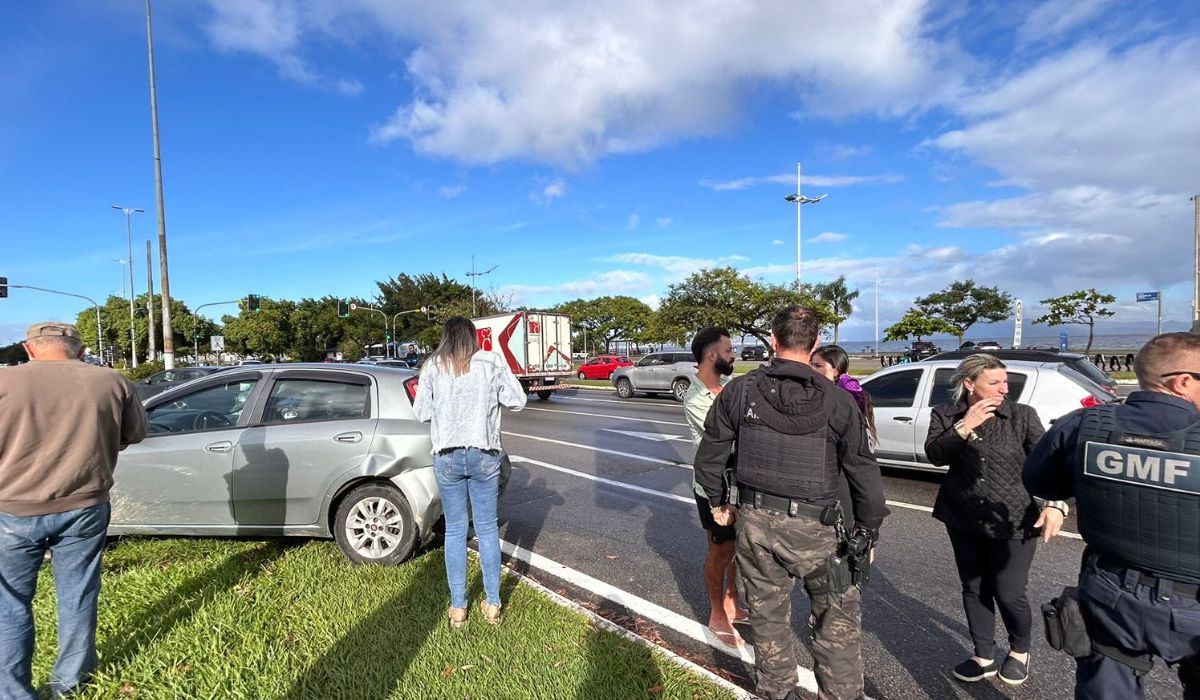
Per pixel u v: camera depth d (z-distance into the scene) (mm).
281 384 4727
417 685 2736
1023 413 2848
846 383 3717
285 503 4402
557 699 2646
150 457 4469
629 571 4488
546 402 19172
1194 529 1697
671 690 2715
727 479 2615
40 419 2561
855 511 2418
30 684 2650
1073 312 30656
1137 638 1815
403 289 78750
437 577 3998
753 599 2469
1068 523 5609
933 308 42625
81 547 2730
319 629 3254
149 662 2924
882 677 3074
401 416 4523
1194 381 1787
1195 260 17312
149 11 21391
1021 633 2898
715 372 3201
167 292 22141
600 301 69875
